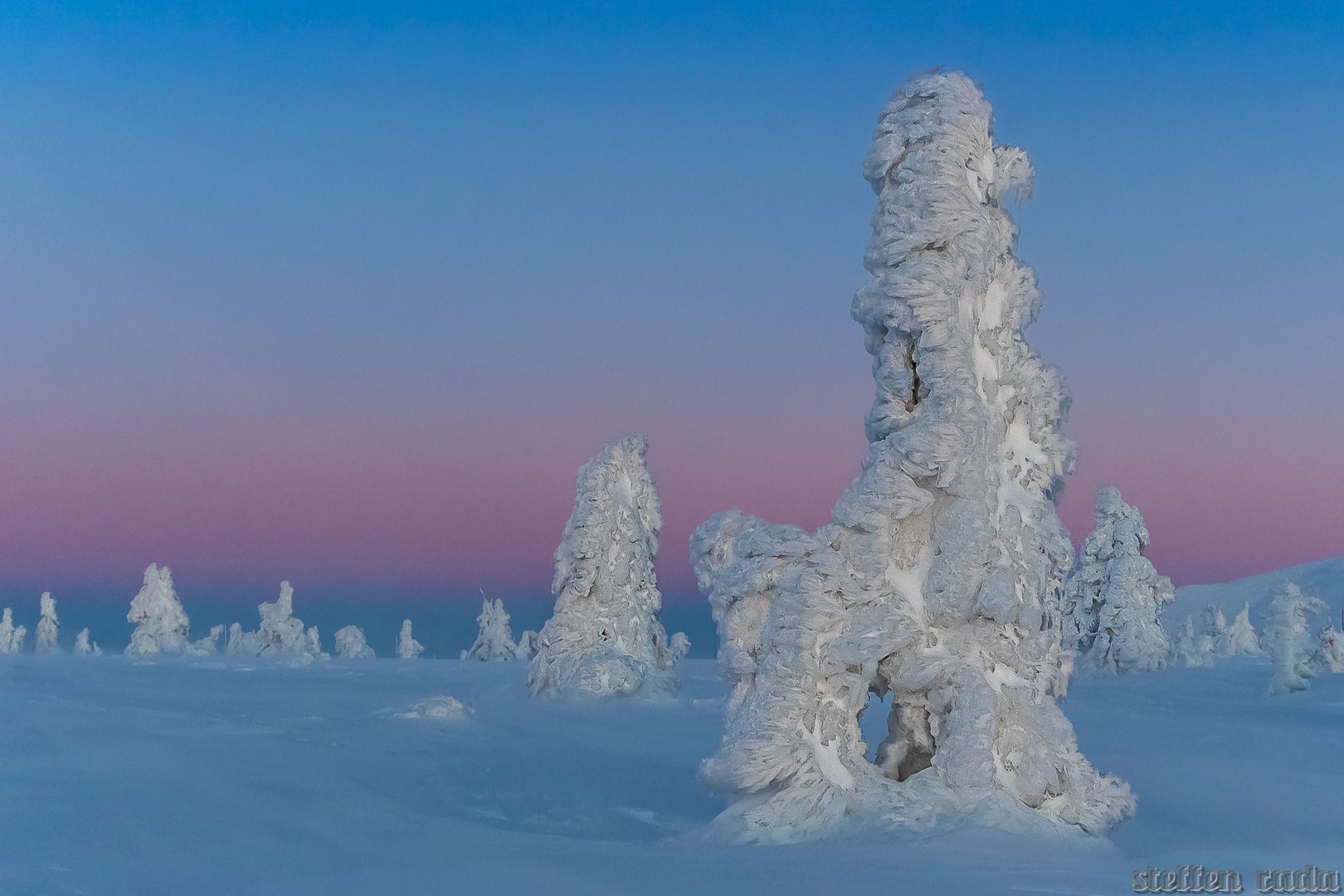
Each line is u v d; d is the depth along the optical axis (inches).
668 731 735.1
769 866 283.4
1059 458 400.8
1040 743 362.0
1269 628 1182.3
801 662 366.3
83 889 273.3
